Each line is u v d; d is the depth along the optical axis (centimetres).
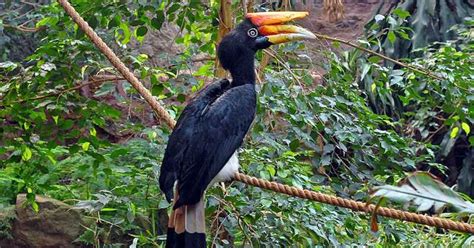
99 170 745
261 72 668
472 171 1050
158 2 630
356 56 729
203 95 476
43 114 629
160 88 615
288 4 727
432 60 688
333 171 645
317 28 1330
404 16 698
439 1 1091
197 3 641
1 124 698
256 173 593
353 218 616
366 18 1341
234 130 454
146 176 632
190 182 434
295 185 584
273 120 634
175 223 432
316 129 620
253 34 492
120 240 730
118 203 676
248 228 593
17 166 794
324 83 701
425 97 759
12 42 989
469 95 671
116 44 726
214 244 583
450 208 356
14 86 615
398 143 641
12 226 761
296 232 590
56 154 790
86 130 818
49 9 638
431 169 1091
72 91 623
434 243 660
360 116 650
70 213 749
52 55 609
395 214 402
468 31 927
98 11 631
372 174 638
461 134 1066
